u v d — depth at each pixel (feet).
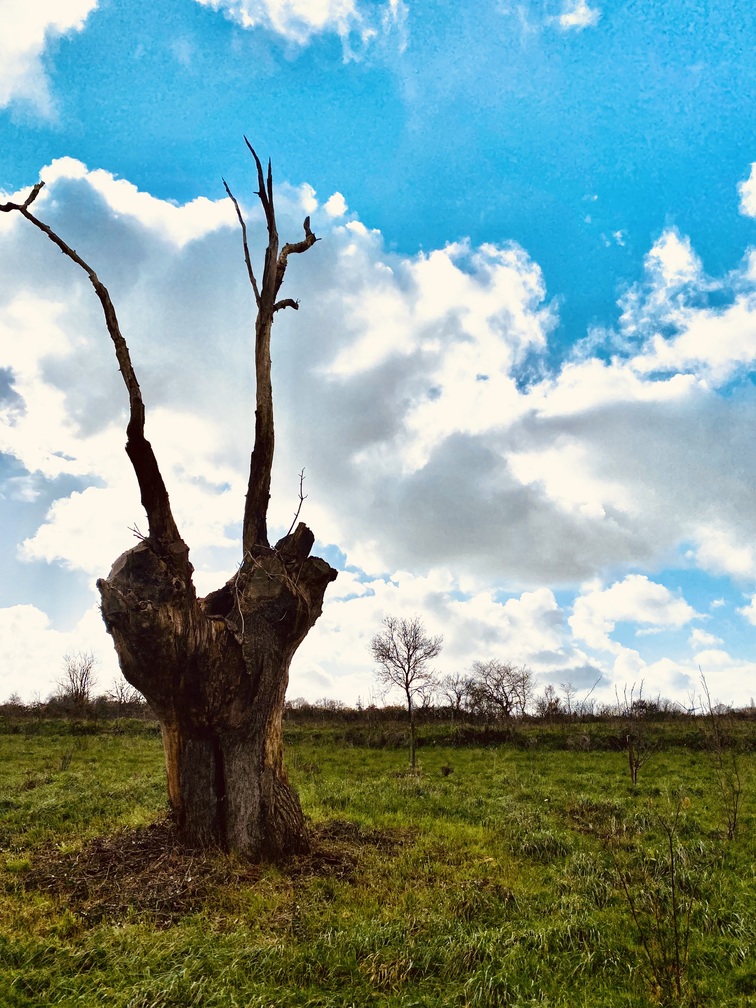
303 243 42.42
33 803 50.83
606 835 41.70
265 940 24.39
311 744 97.86
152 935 24.75
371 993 21.45
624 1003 20.94
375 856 35.09
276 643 35.29
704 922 26.55
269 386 39.04
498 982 22.08
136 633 30.42
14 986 21.26
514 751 89.61
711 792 58.23
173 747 34.78
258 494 37.99
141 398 32.53
